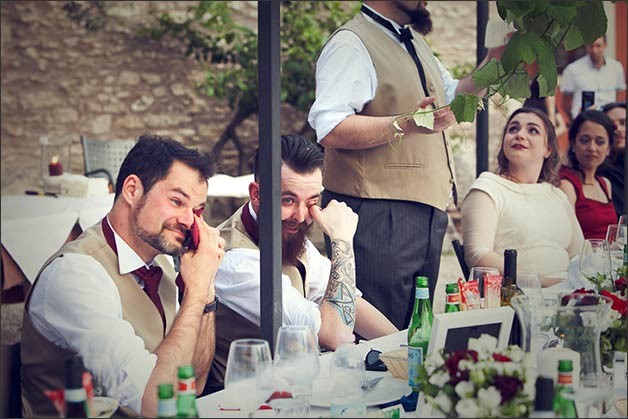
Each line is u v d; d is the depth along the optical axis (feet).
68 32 40.78
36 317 12.92
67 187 23.36
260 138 11.81
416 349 10.81
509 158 20.80
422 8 18.16
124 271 13.52
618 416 9.68
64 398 8.54
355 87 17.31
